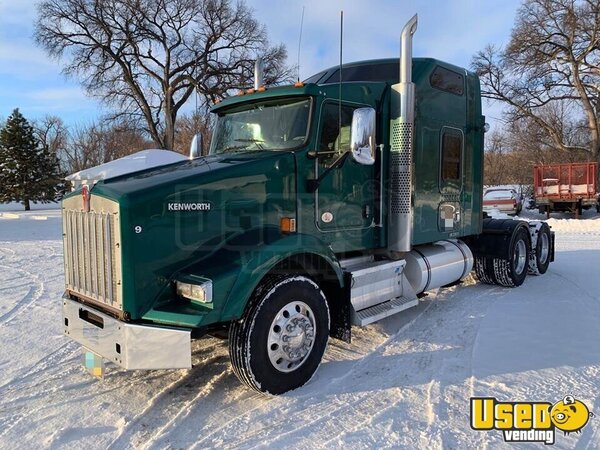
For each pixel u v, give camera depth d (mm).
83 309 3992
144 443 3252
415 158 5648
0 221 24906
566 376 4219
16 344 5195
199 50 38281
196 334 3781
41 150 41375
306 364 4156
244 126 5133
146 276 3674
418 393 3947
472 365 4504
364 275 5070
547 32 33562
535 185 25328
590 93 34844
